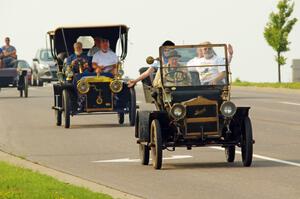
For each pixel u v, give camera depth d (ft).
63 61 167.12
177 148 118.83
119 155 113.29
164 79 102.37
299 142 124.77
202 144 99.55
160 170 97.91
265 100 218.79
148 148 102.37
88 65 159.53
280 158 106.42
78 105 157.79
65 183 85.20
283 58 315.99
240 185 84.79
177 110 98.63
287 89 266.77
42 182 83.71
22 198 74.69
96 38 160.56
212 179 89.35
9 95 271.49
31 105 219.00
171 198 77.97
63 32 167.53
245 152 98.58
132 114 157.48
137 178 91.66
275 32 314.35
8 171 91.81
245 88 282.15
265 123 156.25
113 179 91.30
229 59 103.71
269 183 85.61
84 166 103.04
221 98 100.78
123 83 157.79
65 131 148.87
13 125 161.99
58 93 159.74
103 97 157.89
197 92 101.09
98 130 149.59
